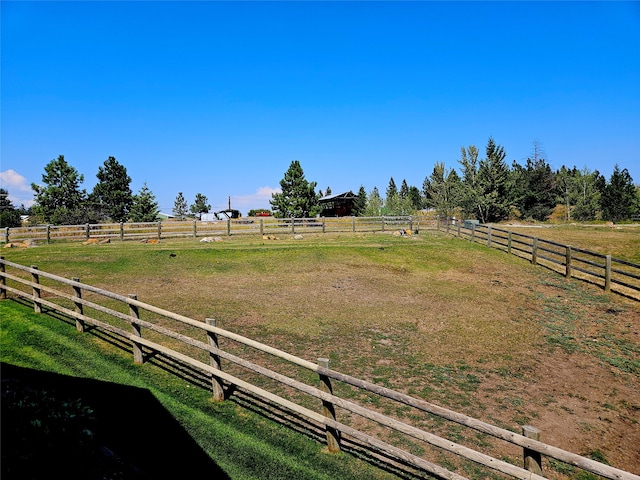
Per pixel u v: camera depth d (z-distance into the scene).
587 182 46.62
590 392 7.69
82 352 7.66
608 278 14.71
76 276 14.75
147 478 4.29
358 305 12.59
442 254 20.53
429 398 7.06
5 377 6.31
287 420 6.00
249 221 28.41
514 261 19.38
